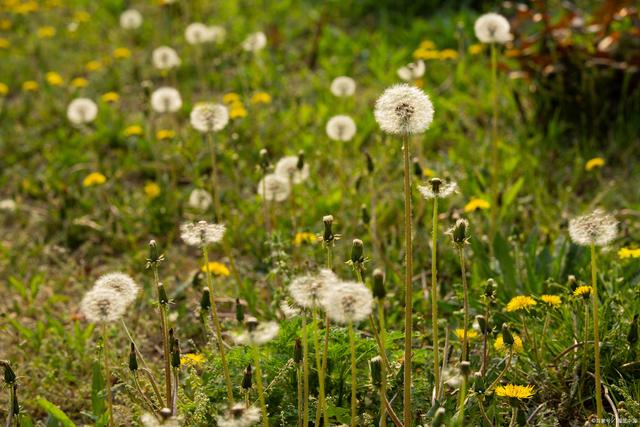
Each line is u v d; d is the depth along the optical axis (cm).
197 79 918
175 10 1095
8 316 498
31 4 1117
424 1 1062
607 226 304
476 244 477
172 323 462
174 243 606
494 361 371
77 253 601
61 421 355
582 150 679
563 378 367
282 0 1136
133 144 723
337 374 356
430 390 347
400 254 519
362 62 923
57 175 687
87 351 453
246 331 284
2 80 945
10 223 654
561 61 705
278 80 858
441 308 442
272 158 705
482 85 791
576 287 380
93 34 1087
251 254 566
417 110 286
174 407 326
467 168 590
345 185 571
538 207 573
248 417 282
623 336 378
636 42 693
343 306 260
